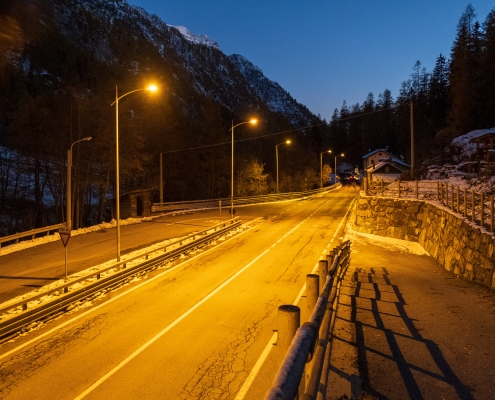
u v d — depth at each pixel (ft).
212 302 46.34
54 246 88.63
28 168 154.20
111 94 147.23
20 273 65.36
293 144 318.45
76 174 134.92
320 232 107.24
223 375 26.99
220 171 232.94
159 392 24.82
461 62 260.01
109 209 178.70
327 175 354.33
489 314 34.40
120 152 140.67
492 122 227.40
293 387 5.82
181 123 254.68
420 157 239.91
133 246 88.53
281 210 165.58
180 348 32.30
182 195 212.64
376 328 31.50
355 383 21.31
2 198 162.50
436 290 46.06
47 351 32.73
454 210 68.23
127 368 28.71
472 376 22.04
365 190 111.14
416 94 469.16
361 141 576.61
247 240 96.89
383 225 99.60
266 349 31.50
